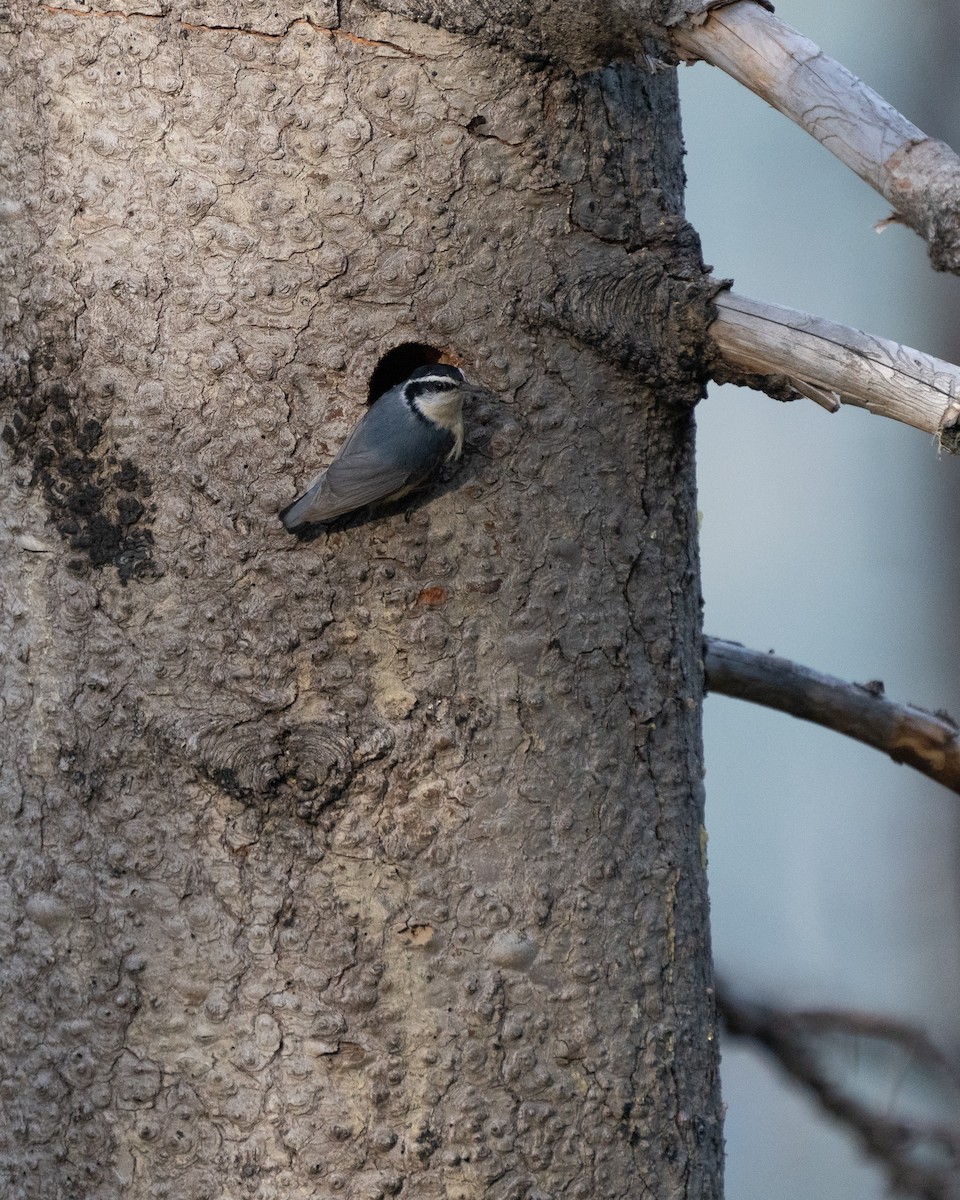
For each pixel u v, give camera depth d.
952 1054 9.13
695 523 5.79
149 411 5.09
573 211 5.30
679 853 5.41
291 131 5.12
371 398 5.30
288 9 5.08
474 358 5.22
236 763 4.98
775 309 5.06
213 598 5.08
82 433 5.12
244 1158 4.87
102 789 5.06
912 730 7.02
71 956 5.02
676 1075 5.22
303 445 5.13
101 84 5.12
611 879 5.19
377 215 5.16
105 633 5.09
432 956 4.99
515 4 5.04
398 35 5.15
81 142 5.14
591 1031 5.07
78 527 5.13
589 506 5.31
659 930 5.27
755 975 11.67
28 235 5.18
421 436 4.89
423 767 5.06
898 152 4.14
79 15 5.12
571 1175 4.98
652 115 5.51
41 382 5.15
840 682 7.05
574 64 5.18
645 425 5.43
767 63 4.50
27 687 5.16
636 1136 5.09
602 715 5.27
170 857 5.00
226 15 5.08
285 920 4.97
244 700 5.04
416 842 5.03
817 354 4.91
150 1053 4.96
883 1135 8.63
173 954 4.97
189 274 5.11
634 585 5.39
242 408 5.11
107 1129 4.94
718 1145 5.47
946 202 3.98
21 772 5.14
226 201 5.11
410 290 5.18
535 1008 5.02
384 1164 4.89
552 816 5.14
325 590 5.09
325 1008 4.93
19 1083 5.03
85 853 5.05
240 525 5.09
